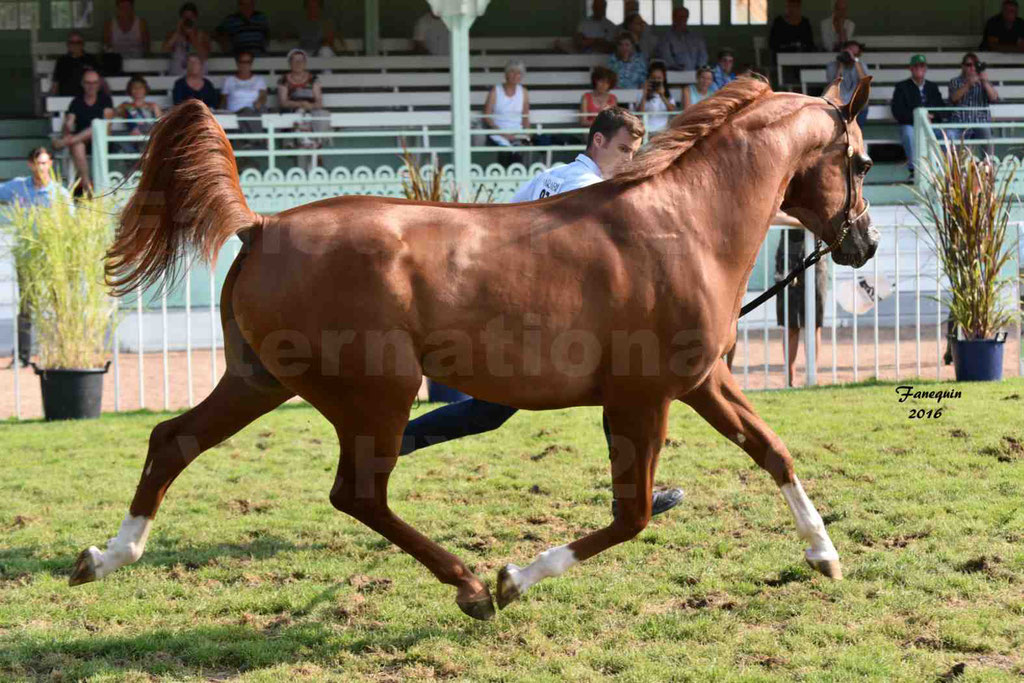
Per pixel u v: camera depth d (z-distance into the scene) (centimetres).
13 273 888
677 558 508
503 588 425
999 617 428
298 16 1794
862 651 402
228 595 470
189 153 416
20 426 830
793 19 1742
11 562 510
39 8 1778
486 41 1819
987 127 1484
